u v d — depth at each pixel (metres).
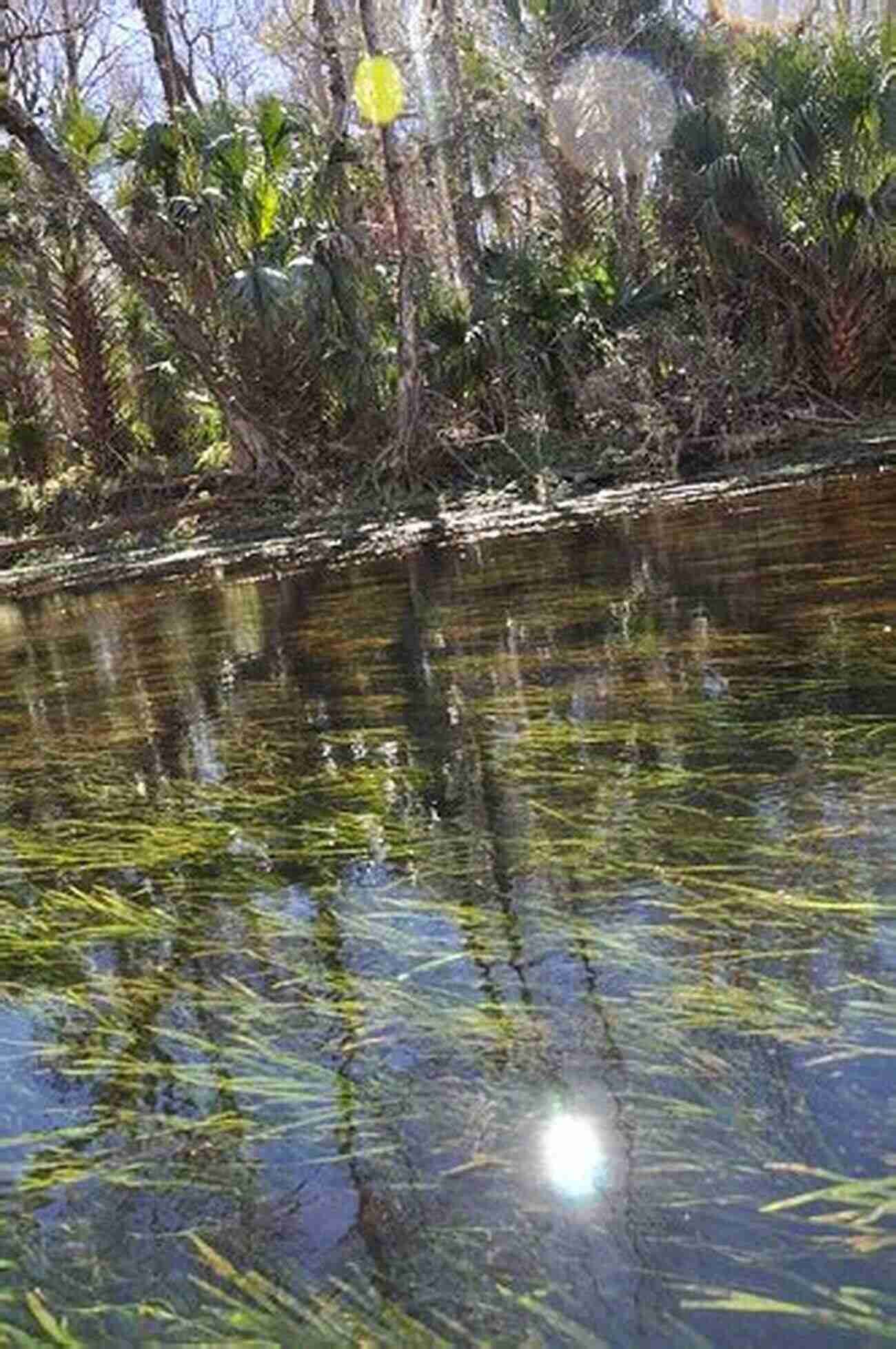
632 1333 0.99
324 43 11.19
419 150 13.72
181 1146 1.33
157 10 12.00
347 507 9.41
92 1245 1.20
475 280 11.16
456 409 10.16
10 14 12.59
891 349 9.56
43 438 12.26
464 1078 1.38
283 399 10.09
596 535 6.36
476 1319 1.03
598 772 2.37
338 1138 1.31
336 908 1.90
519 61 13.40
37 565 9.40
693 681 2.94
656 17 13.51
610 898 1.79
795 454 8.35
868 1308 0.98
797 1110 1.24
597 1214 1.13
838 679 2.73
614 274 10.66
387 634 4.41
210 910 1.97
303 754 2.86
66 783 2.91
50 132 10.86
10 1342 1.06
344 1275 1.10
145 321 11.79
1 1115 1.45
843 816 1.95
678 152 10.11
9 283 11.28
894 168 9.15
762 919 1.65
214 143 9.64
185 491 10.78
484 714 2.96
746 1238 1.08
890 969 1.47
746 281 9.80
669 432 8.74
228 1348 1.03
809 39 10.30
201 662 4.46
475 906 1.83
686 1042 1.39
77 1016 1.67
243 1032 1.56
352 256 9.96
